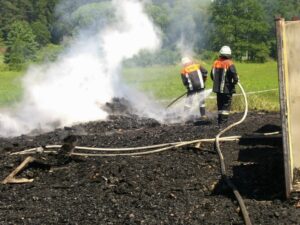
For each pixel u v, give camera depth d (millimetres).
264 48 71312
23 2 61406
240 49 70688
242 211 6652
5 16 62062
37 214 7133
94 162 9609
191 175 8633
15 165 9695
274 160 8719
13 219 6961
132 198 7605
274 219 6480
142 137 12125
